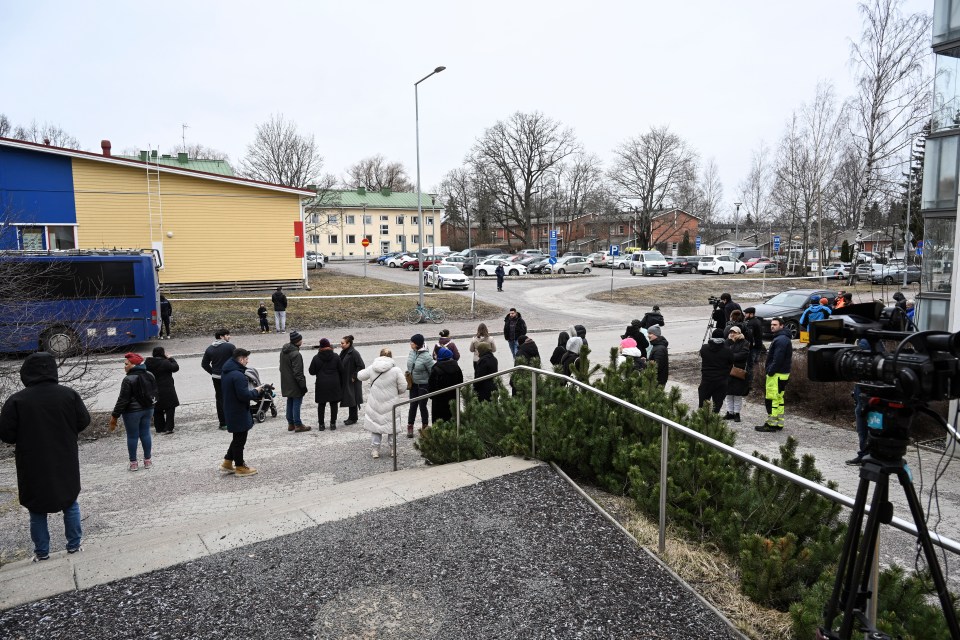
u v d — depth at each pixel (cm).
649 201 7150
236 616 357
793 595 347
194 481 783
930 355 235
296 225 3142
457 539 441
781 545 353
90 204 2748
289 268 3158
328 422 1104
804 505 397
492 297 3353
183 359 1756
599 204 7831
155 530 596
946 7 923
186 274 2956
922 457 805
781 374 943
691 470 446
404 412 1181
